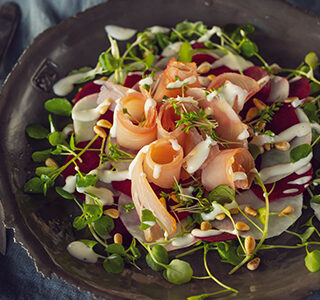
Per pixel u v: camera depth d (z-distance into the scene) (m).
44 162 0.51
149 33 0.58
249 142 0.51
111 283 0.45
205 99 0.50
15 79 0.53
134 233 0.47
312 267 0.45
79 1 0.65
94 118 0.52
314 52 0.56
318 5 0.66
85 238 0.48
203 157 0.48
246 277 0.46
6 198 0.48
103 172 0.50
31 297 0.51
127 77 0.54
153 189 0.49
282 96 0.54
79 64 0.56
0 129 0.51
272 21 0.57
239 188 0.49
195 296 0.45
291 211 0.48
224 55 0.56
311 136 0.51
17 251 0.52
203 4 0.58
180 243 0.47
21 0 0.65
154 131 0.49
